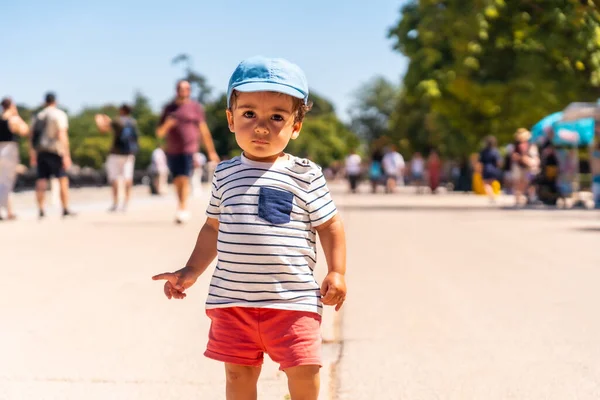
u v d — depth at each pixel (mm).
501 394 3809
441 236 11047
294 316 2910
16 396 3752
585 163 23266
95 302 5879
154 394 3803
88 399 3719
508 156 20641
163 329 5090
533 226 12758
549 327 5152
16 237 10062
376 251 9188
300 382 2959
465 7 19531
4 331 4965
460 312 5625
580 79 21328
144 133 125688
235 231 2953
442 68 24750
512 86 22781
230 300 2938
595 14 13539
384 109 113125
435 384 3967
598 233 11391
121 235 10367
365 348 4645
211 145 12156
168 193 27156
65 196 13344
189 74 63500
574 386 3922
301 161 3064
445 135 39312
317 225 3023
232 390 3082
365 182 73188
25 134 12633
